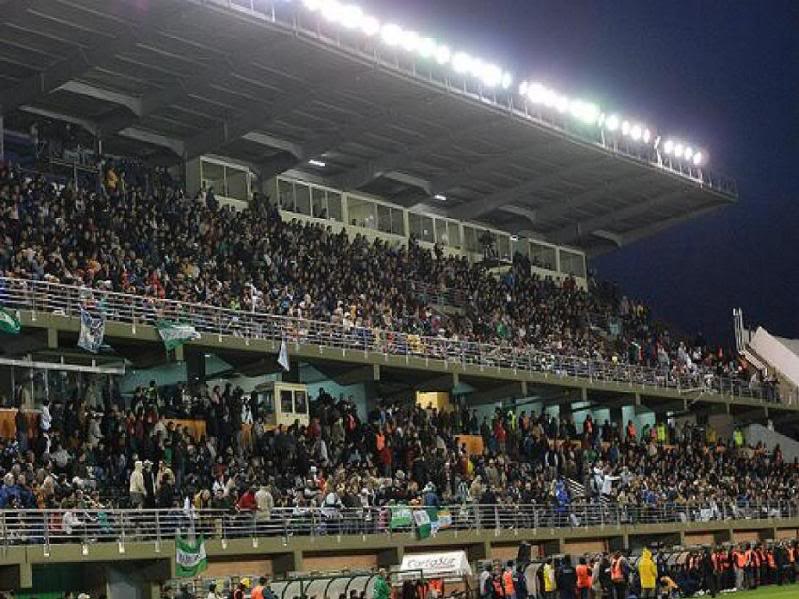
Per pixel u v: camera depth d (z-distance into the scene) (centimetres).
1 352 3959
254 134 5566
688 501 5725
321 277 5222
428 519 4334
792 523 6328
